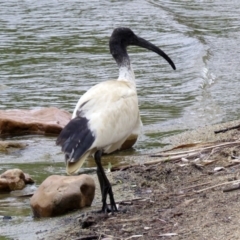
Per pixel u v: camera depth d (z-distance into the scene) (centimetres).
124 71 1074
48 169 1278
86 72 2067
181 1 3225
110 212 986
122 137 984
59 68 2109
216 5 3122
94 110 954
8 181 1158
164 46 2403
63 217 1011
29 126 1520
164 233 873
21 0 3084
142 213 967
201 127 1508
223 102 1747
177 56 2264
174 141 1408
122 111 977
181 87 1897
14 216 1040
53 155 1370
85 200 1045
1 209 1074
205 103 1741
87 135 921
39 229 973
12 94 1848
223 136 1381
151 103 1755
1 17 2786
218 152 1187
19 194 1144
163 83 1944
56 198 1019
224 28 2691
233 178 1047
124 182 1130
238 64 2142
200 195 996
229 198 955
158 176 1128
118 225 930
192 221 896
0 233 967
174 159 1196
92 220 955
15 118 1525
